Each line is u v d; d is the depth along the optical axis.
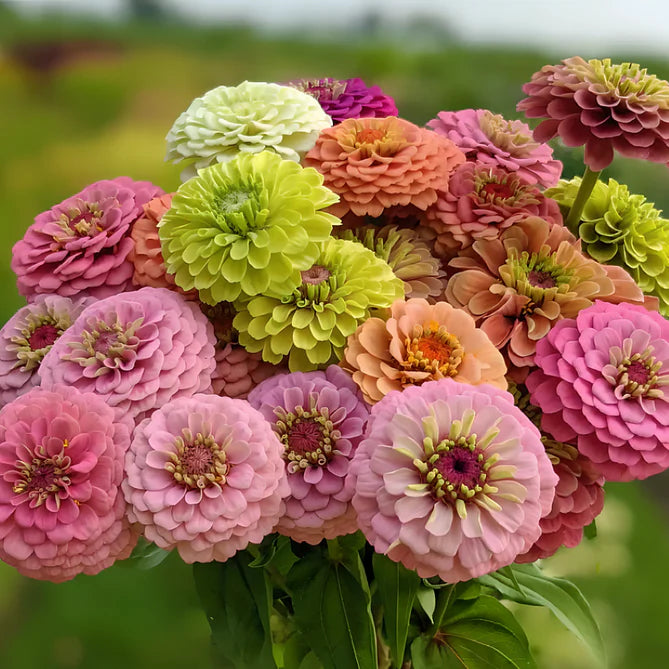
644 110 0.40
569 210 0.47
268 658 0.41
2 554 0.33
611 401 0.36
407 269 0.41
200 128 0.44
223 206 0.38
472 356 0.36
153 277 0.41
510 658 0.43
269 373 0.40
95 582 0.67
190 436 0.33
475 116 0.50
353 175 0.41
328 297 0.38
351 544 0.40
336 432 0.35
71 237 0.43
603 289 0.40
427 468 0.31
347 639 0.39
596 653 0.42
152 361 0.36
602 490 0.40
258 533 0.33
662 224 0.46
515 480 0.31
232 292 0.37
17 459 0.34
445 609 0.43
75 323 0.38
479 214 0.43
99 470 0.33
